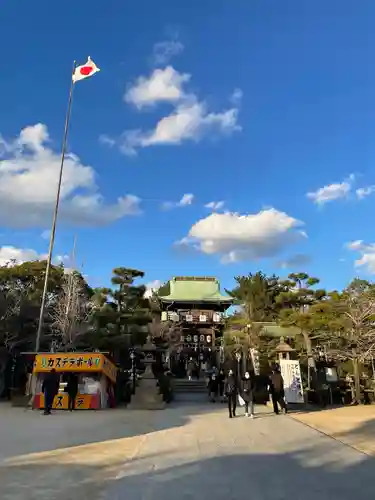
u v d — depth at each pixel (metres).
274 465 8.87
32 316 32.88
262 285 46.34
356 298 26.44
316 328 26.66
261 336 32.12
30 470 8.38
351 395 24.17
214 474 8.12
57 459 9.42
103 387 22.16
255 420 16.53
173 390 30.69
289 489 7.10
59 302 35.12
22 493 6.82
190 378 39.78
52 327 34.16
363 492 6.94
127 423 15.74
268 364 27.66
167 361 44.12
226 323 48.03
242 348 30.77
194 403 25.38
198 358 49.44
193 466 8.80
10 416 18.17
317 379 23.50
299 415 18.14
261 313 43.97
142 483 7.48
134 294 38.16
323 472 8.27
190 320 52.50
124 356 32.09
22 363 32.19
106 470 8.46
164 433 13.32
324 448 10.71
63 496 6.69
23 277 38.59
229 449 10.62
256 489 7.10
